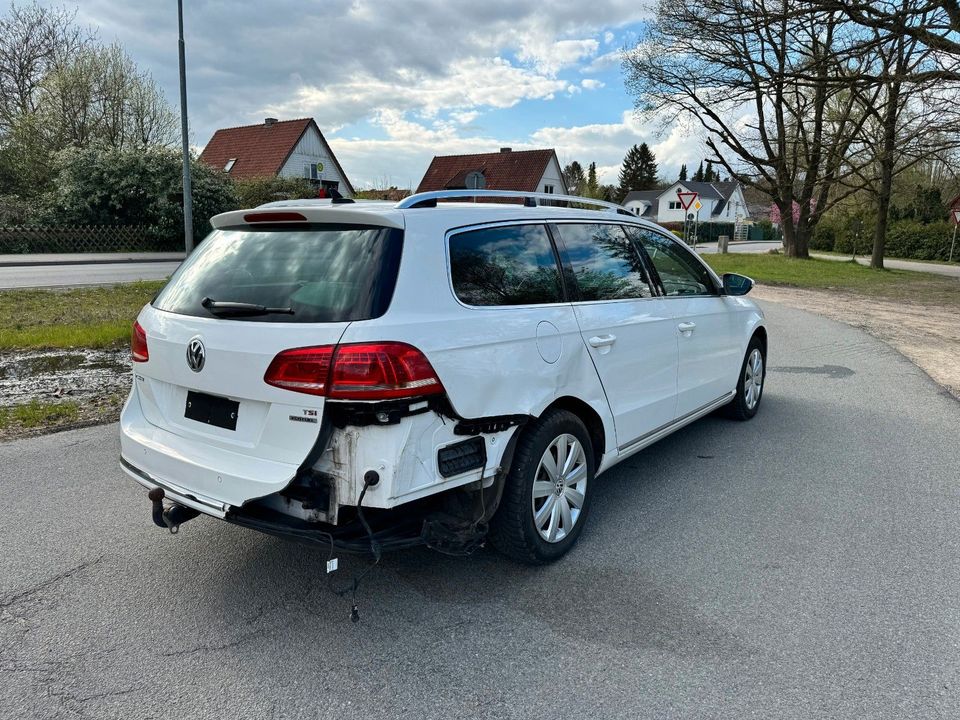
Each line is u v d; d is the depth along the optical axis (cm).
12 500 423
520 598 318
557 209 380
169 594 321
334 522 271
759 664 269
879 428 589
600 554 361
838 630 292
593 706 246
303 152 4653
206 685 257
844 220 5128
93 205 2912
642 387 417
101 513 407
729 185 9338
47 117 3406
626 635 289
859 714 241
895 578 336
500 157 5444
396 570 345
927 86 1638
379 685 258
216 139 4934
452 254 304
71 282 1619
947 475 478
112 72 3597
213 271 320
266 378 271
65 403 619
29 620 299
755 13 1714
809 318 1357
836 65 1741
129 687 256
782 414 633
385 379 259
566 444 352
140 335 332
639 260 435
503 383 305
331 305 274
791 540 378
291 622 299
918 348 1015
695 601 315
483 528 311
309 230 306
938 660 272
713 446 539
